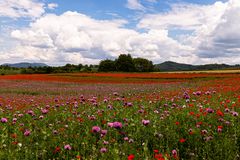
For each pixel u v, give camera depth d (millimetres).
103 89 33469
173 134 6816
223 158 5727
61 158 5879
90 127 7832
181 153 6105
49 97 22938
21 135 7191
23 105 14883
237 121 7855
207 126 7254
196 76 59531
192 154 5848
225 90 18969
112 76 69438
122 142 6684
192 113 8219
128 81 54344
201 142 6391
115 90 31109
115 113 9266
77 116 9109
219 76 57125
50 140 6938
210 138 6340
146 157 5320
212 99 13125
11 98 22188
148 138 6699
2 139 6676
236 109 9648
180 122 7949
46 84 47062
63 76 73000
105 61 158750
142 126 7375
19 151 6117
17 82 52750
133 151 5875
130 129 7395
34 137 7281
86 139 6562
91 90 32312
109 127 7320
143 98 15273
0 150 5945
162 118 8172
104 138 6531
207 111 8172
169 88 30188
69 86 41562
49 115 10305
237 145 6285
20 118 9898
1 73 103688
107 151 5797
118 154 5551
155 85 39344
